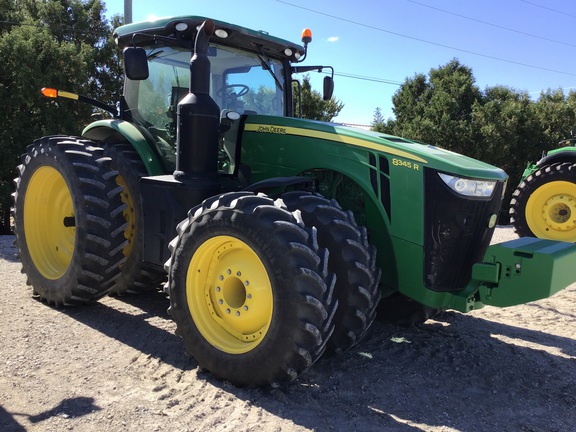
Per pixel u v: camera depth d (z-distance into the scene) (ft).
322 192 12.21
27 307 14.32
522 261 9.92
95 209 13.23
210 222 9.91
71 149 14.01
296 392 9.74
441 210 10.52
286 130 12.43
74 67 39.40
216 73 13.56
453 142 57.41
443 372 11.03
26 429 8.10
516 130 58.13
